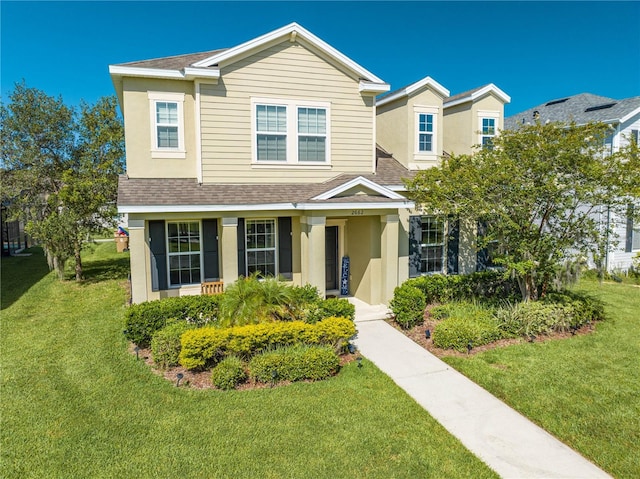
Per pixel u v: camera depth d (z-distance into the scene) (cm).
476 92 1455
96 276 1653
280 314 865
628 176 894
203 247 1148
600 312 1065
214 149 1145
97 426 571
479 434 562
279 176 1212
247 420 586
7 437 545
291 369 707
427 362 809
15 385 696
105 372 746
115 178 1543
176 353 758
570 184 916
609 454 517
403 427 574
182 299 922
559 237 998
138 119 1121
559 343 895
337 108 1255
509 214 985
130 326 841
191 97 1156
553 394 668
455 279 1190
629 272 1638
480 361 802
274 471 478
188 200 1030
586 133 935
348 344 846
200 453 511
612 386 692
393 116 1464
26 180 1603
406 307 992
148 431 559
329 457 504
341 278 1342
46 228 1448
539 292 1123
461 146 1524
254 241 1209
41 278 1633
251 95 1165
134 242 1005
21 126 1611
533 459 509
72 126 1703
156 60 1224
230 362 709
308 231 1130
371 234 1205
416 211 1298
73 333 965
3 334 966
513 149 989
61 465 490
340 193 1107
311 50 1209
